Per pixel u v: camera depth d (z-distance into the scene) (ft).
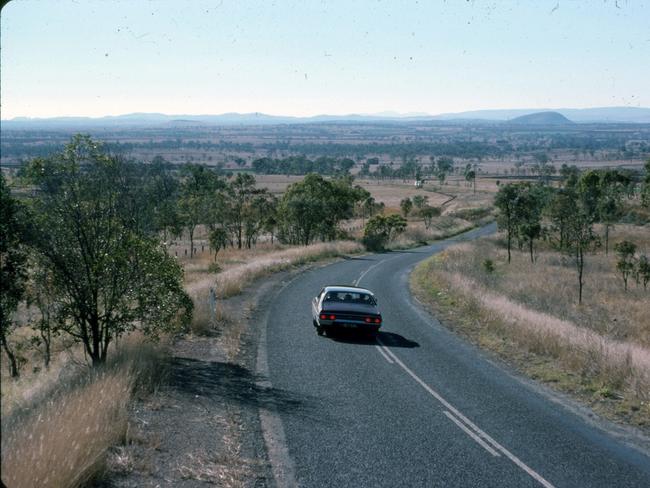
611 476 26.09
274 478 24.79
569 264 153.79
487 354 50.85
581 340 49.16
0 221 35.73
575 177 364.17
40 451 21.16
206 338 52.49
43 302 42.24
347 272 117.50
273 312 69.15
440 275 104.42
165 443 27.07
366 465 26.55
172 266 42.86
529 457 28.02
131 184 41.52
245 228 219.82
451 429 31.63
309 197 196.34
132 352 39.63
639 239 196.95
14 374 43.83
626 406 35.65
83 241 38.81
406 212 351.46
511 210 163.63
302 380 40.60
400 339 56.70
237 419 31.55
